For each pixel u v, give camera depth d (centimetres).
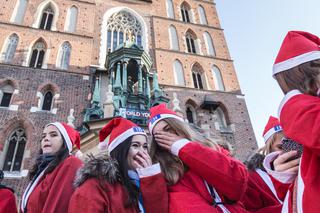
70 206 259
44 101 1622
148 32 2350
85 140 1172
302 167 186
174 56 2255
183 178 307
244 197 347
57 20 2059
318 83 193
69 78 1744
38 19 2016
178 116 366
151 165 301
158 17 2500
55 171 360
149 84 1867
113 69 1688
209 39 2580
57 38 1938
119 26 2297
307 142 168
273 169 264
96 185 272
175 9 2706
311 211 165
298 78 202
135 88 1688
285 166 229
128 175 305
